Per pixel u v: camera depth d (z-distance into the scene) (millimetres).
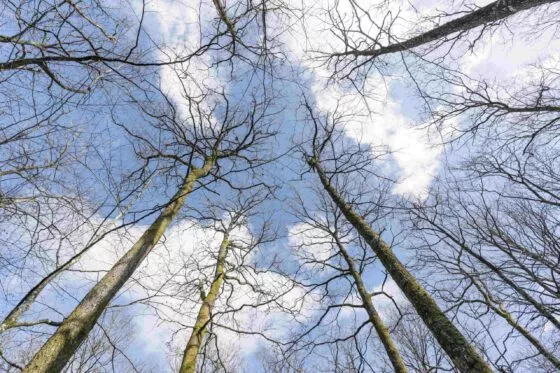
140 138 6449
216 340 7109
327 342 6738
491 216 7035
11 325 2891
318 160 8641
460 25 5480
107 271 4133
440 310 4168
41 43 3381
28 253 4461
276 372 8594
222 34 3523
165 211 5652
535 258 6480
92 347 9258
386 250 5531
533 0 4898
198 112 6902
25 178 4457
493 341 6449
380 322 6152
